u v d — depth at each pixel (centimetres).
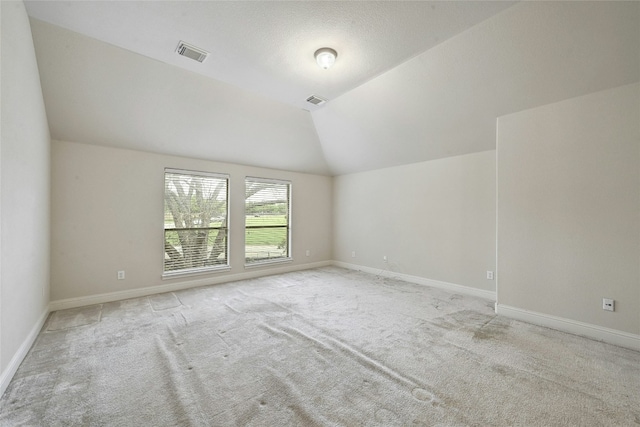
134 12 190
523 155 294
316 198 590
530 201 289
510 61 255
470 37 249
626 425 147
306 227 572
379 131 418
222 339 246
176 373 193
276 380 186
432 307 334
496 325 279
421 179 452
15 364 192
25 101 216
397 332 262
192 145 400
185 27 206
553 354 222
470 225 392
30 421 148
